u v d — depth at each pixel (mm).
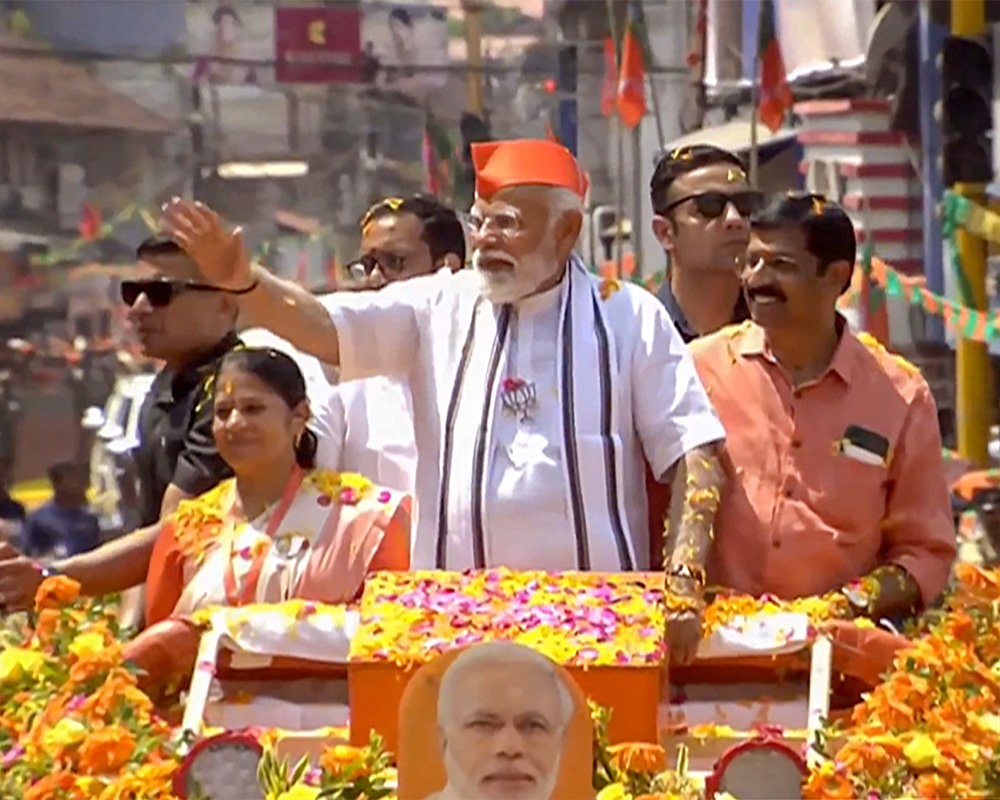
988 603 12344
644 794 10438
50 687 11625
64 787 10477
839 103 28859
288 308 12203
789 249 12648
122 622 14055
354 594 12531
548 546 12242
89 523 26906
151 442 15055
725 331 13094
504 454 12289
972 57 25453
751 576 12641
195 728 11180
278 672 11867
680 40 31250
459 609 11383
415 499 12484
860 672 11797
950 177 25797
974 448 26766
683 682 11961
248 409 12656
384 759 10508
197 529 12766
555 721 9602
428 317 12586
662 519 12758
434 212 15664
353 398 13672
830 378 12805
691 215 14891
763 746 10602
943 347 28922
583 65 32312
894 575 12641
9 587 12812
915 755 10578
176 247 14883
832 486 12680
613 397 12359
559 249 12422
